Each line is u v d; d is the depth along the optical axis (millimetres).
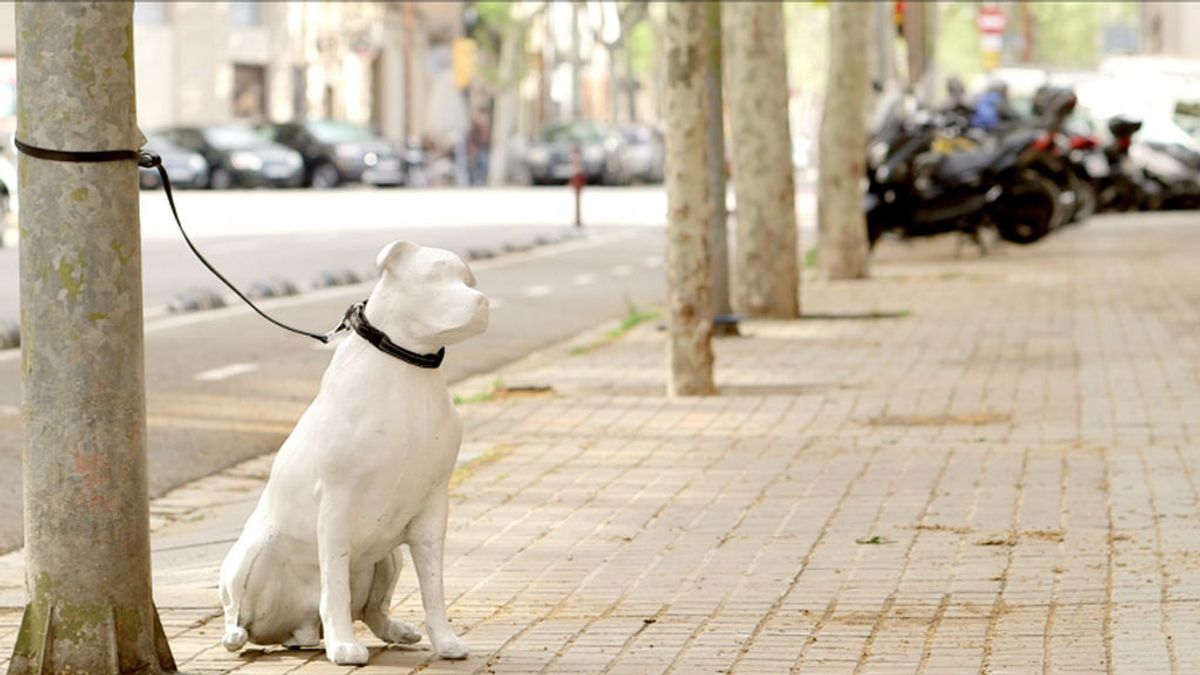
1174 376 16688
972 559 9500
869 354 18734
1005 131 34531
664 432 14016
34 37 6930
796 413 14875
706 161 15867
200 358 18578
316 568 7566
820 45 96562
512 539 10250
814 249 33938
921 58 47125
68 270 6992
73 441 7047
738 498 11320
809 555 9703
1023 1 87188
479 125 74250
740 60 21922
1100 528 10172
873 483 11711
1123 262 30828
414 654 7766
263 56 74438
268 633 7711
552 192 63125
